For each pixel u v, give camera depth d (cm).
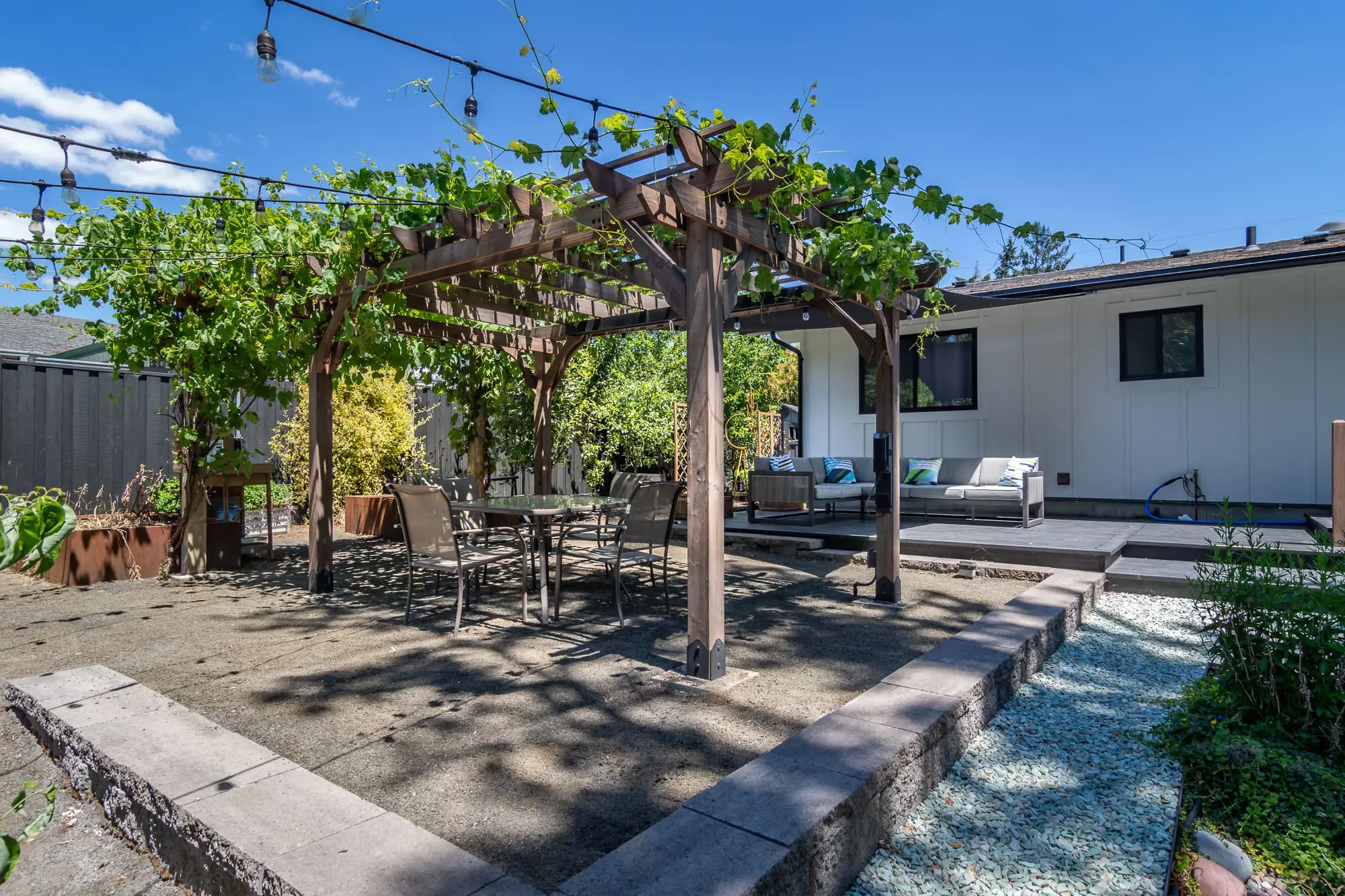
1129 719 334
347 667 380
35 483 809
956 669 331
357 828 199
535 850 204
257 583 623
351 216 474
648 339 1492
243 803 214
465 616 500
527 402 949
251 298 567
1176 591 555
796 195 370
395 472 1062
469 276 570
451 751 275
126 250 536
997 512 909
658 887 169
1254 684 313
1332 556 318
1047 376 916
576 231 376
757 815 200
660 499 490
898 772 242
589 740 285
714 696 333
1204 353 819
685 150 315
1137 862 221
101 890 215
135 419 896
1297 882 233
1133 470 862
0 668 382
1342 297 747
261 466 745
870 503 1028
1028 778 278
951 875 217
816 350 1098
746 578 627
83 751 266
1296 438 772
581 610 517
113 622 480
